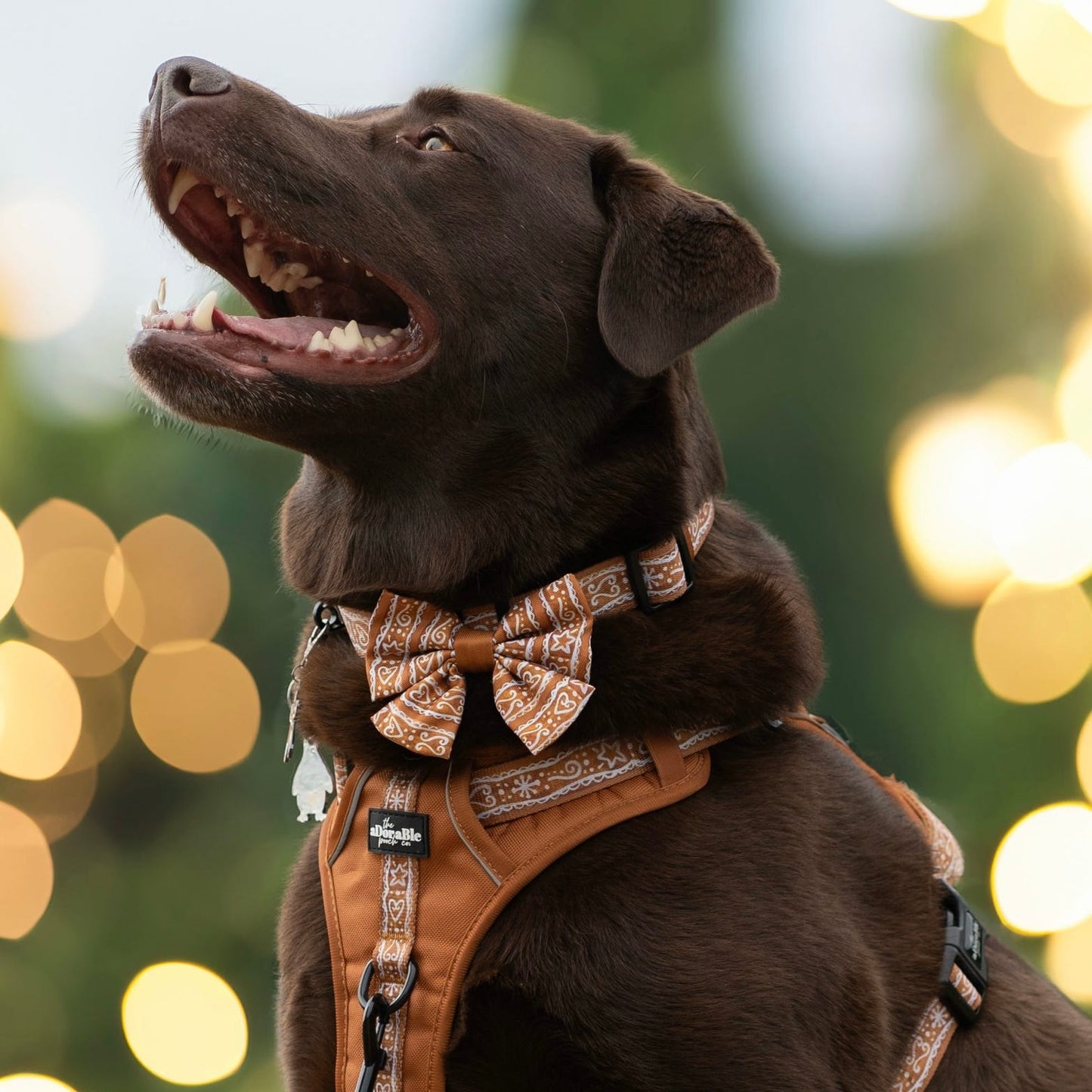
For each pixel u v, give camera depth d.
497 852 2.39
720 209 2.85
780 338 5.33
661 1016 2.32
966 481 5.04
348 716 2.61
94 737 4.62
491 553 2.69
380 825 2.45
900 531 5.18
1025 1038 2.74
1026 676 4.94
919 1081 2.58
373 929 2.44
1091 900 4.66
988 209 5.32
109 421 4.54
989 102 5.32
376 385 2.63
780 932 2.38
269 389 2.58
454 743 2.50
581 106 5.38
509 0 5.59
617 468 2.68
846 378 5.36
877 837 2.63
